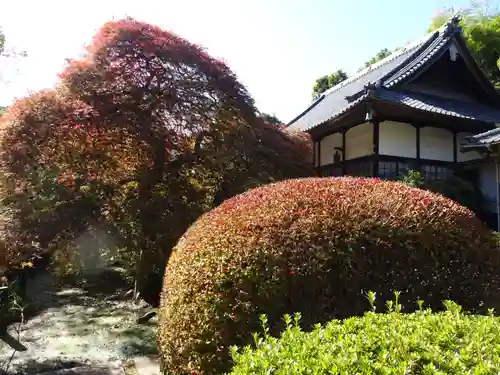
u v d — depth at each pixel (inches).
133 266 319.9
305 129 500.4
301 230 110.9
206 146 293.9
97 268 414.9
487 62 664.4
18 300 244.1
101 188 269.6
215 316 105.4
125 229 275.1
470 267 113.7
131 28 281.7
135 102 266.8
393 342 66.7
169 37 292.5
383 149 419.2
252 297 103.5
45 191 257.0
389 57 605.0
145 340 242.2
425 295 107.3
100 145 262.5
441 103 445.7
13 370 193.3
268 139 307.6
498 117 449.1
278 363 64.5
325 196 123.9
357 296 104.7
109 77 267.9
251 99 310.2
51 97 255.8
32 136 239.1
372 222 112.7
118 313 311.1
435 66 486.3
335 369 58.3
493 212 395.9
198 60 290.0
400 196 124.5
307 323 100.8
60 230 253.1
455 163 441.1
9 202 249.9
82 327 271.0
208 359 103.8
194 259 119.6
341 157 482.6
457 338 71.1
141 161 286.5
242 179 286.2
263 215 118.4
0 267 239.6
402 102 386.3
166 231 259.4
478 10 821.9
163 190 281.1
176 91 281.3
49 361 204.7
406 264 109.3
